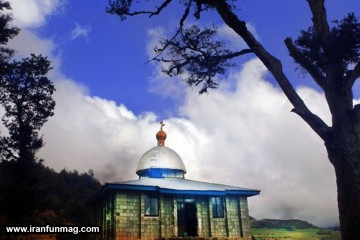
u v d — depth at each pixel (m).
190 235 25.50
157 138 34.72
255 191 26.73
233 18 9.81
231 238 24.70
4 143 27.91
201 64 12.59
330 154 8.78
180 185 26.91
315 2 9.52
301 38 11.22
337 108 8.84
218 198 26.41
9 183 25.91
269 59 9.96
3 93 29.28
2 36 27.48
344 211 8.03
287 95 9.58
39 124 30.16
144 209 23.52
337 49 9.09
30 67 30.16
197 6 11.57
